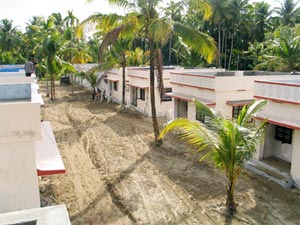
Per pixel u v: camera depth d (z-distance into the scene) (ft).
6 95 28.60
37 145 31.68
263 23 149.79
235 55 152.76
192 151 52.85
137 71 85.92
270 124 46.19
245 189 38.29
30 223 10.34
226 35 148.36
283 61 96.43
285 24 151.12
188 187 38.91
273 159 46.19
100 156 50.57
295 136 39.17
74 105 99.55
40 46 108.27
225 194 36.91
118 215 32.48
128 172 43.86
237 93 58.18
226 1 131.75
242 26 149.28
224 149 31.01
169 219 31.71
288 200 35.60
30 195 24.09
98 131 66.64
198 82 60.49
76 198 36.04
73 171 44.16
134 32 51.57
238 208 33.63
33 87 36.78
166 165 46.52
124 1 49.98
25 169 23.63
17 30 190.39
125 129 68.13
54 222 10.20
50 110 90.79
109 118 79.51
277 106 42.19
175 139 60.08
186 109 69.10
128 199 35.88
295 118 39.68
